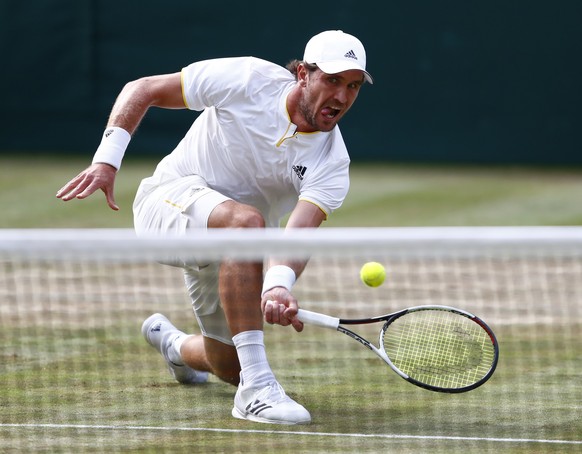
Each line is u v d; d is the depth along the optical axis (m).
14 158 45.50
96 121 46.47
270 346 17.33
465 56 45.28
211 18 45.00
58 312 20.09
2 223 32.12
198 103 13.86
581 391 14.32
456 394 14.21
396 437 12.05
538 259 26.67
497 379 15.05
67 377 15.05
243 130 13.66
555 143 45.44
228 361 14.02
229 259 12.99
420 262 26.34
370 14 45.16
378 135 46.34
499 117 45.59
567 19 44.53
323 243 10.91
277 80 13.72
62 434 12.08
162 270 24.98
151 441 11.81
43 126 46.75
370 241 10.91
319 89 13.12
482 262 26.28
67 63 46.09
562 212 34.94
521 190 39.50
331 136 13.84
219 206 13.17
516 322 19.39
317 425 12.62
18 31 46.00
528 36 44.88
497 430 12.38
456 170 44.59
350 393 14.27
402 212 35.00
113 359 16.31
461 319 16.02
